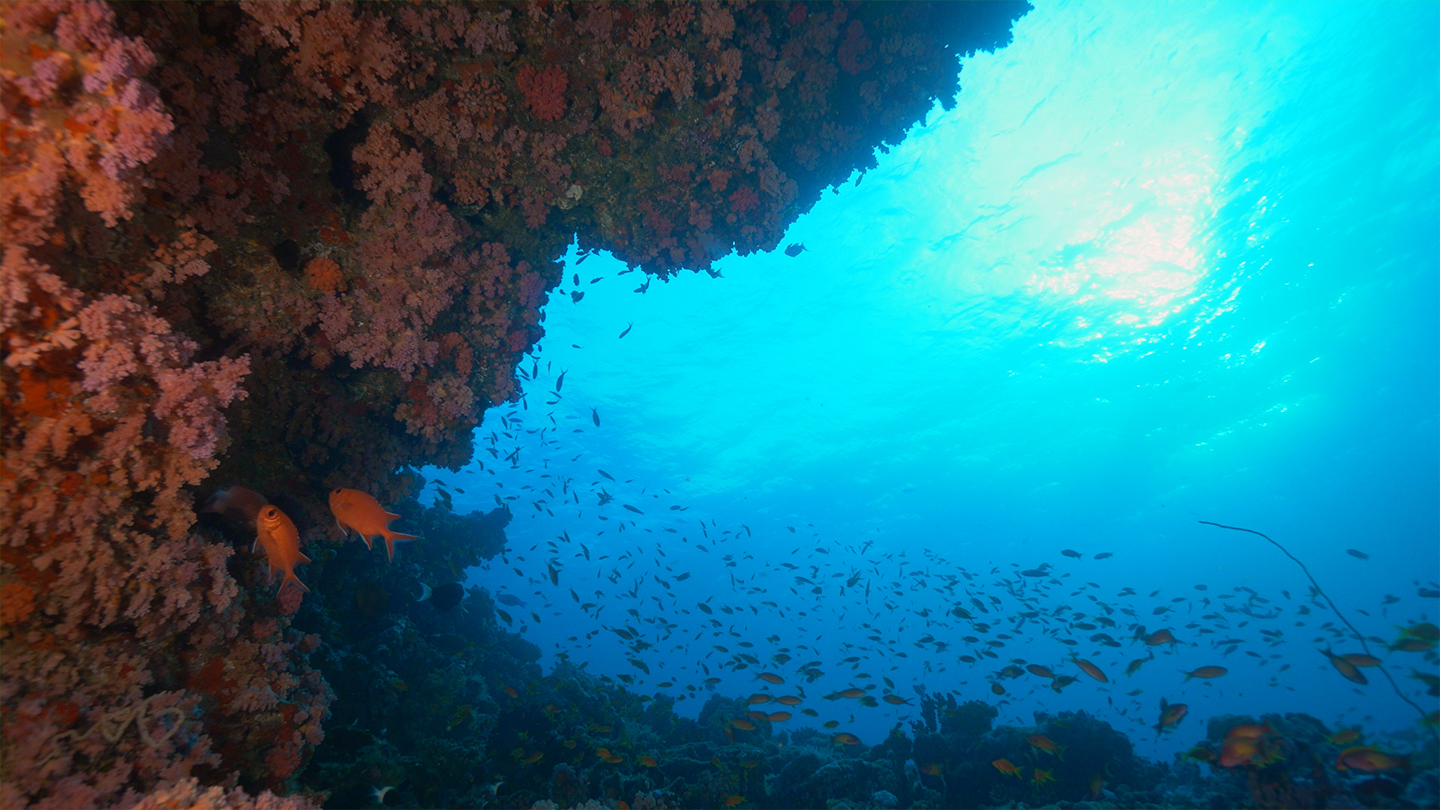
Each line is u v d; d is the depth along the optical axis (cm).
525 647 1808
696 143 676
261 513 362
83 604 326
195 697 371
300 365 575
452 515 1538
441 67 562
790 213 856
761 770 1052
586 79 616
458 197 617
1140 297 2894
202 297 493
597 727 998
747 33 695
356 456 626
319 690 522
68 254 352
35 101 290
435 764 818
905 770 1091
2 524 306
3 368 311
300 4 461
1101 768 973
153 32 421
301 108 509
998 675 1012
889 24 763
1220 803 827
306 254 538
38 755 283
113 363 327
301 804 352
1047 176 2398
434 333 612
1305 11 1862
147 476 355
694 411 3950
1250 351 3172
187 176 436
